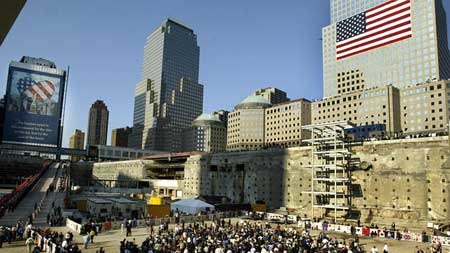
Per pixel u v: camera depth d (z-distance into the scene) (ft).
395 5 588.91
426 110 514.27
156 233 178.91
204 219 247.50
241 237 139.44
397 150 258.78
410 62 575.79
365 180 271.08
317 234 201.77
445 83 500.74
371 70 631.56
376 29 600.39
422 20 568.00
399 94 549.54
